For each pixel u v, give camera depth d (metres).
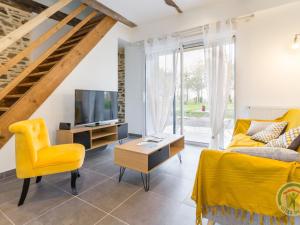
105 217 1.63
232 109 3.60
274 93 3.22
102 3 3.54
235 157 1.19
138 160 2.11
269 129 2.59
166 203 1.86
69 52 3.26
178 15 3.98
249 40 3.38
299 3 2.97
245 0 3.28
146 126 4.72
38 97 2.77
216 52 3.53
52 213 1.68
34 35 3.84
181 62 4.19
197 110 4.21
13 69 3.54
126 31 4.55
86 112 3.28
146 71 4.51
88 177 2.46
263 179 1.09
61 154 1.98
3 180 2.35
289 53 3.08
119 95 5.22
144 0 3.44
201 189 1.31
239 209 1.24
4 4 3.38
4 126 2.37
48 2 3.87
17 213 1.68
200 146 4.02
